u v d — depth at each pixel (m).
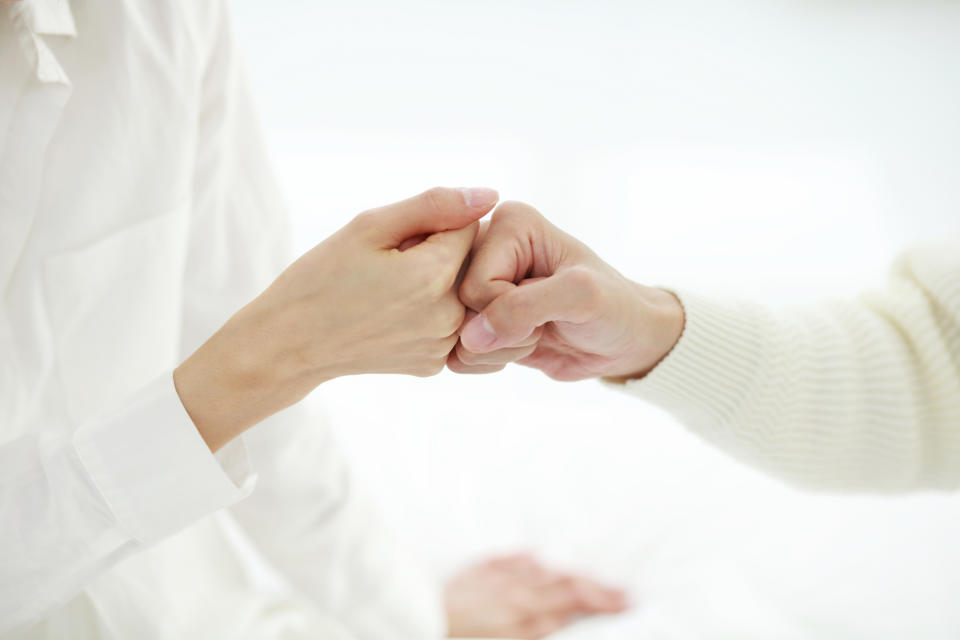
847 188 2.19
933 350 0.73
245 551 1.02
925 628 0.87
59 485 0.62
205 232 0.74
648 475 1.22
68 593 0.64
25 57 0.64
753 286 1.85
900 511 1.06
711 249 2.04
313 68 2.30
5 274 0.66
